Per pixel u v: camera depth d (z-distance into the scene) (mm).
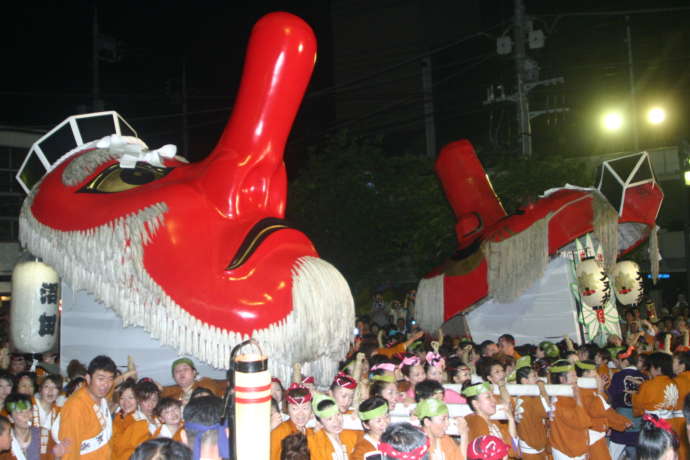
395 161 20281
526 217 12328
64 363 7922
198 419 4316
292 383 6191
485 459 4547
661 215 25969
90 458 5906
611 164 12719
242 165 7297
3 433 5055
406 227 19500
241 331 6730
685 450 7684
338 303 7016
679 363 8352
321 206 19719
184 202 7156
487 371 7016
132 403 6230
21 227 7668
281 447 4977
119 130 8789
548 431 7414
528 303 12641
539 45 19219
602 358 9703
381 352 10117
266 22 7445
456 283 12742
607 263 12109
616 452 8531
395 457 4250
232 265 6922
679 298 19406
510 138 20734
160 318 6879
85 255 7074
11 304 8312
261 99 7344
